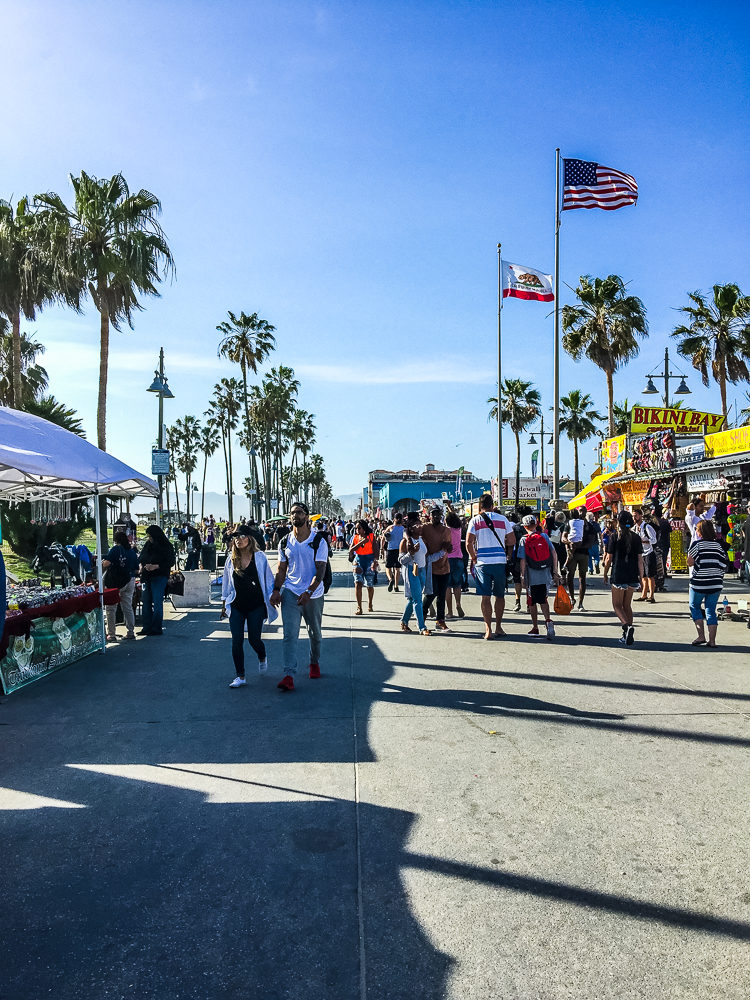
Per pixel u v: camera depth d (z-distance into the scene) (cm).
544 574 952
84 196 2420
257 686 718
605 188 2000
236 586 718
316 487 14425
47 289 2505
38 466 741
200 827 387
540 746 510
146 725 584
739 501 1739
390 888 320
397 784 442
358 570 1270
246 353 5288
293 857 350
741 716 577
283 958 270
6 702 668
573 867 336
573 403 5928
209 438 10025
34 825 394
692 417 2453
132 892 320
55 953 275
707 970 259
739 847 353
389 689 689
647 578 1355
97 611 930
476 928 288
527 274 2294
